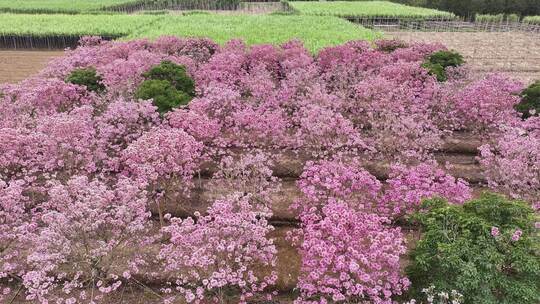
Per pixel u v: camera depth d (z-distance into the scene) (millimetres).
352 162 13047
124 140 14695
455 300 7434
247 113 14734
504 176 12180
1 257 10344
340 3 66000
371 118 16219
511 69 28594
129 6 65125
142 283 10461
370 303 8594
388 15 52938
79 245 9664
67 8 57688
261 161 13117
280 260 11133
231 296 9969
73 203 9992
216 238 8820
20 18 41438
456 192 10461
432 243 8617
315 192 10883
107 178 12469
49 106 16203
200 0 66375
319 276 8797
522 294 7695
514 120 15445
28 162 12320
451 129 17531
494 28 50219
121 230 9914
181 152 11891
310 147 15406
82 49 24969
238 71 20266
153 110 14430
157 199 11891
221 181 14133
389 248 8523
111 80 18031
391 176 12039
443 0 65688
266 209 11070
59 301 8633
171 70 18281
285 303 9945
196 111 14672
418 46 25172
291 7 62750
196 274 9070
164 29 33281
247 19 39062
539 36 41969
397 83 18453
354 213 9312
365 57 21984
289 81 19000
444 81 20016
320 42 28234
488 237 8242
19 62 30969
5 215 10117
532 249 8102
